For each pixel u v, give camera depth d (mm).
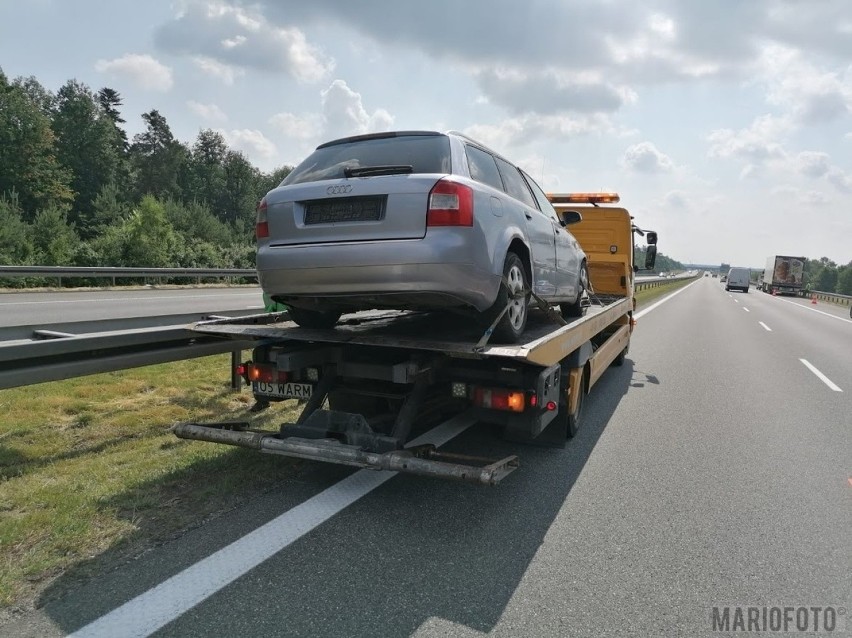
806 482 4262
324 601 2498
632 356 10758
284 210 3895
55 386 6227
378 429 4445
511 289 4352
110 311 13070
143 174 94812
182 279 26625
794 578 2869
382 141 4238
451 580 2729
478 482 3047
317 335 4164
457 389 3951
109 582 2592
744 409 6648
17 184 59875
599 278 9961
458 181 3732
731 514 3643
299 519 3307
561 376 4930
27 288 18875
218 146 111875
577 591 2686
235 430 4078
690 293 42625
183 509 3377
